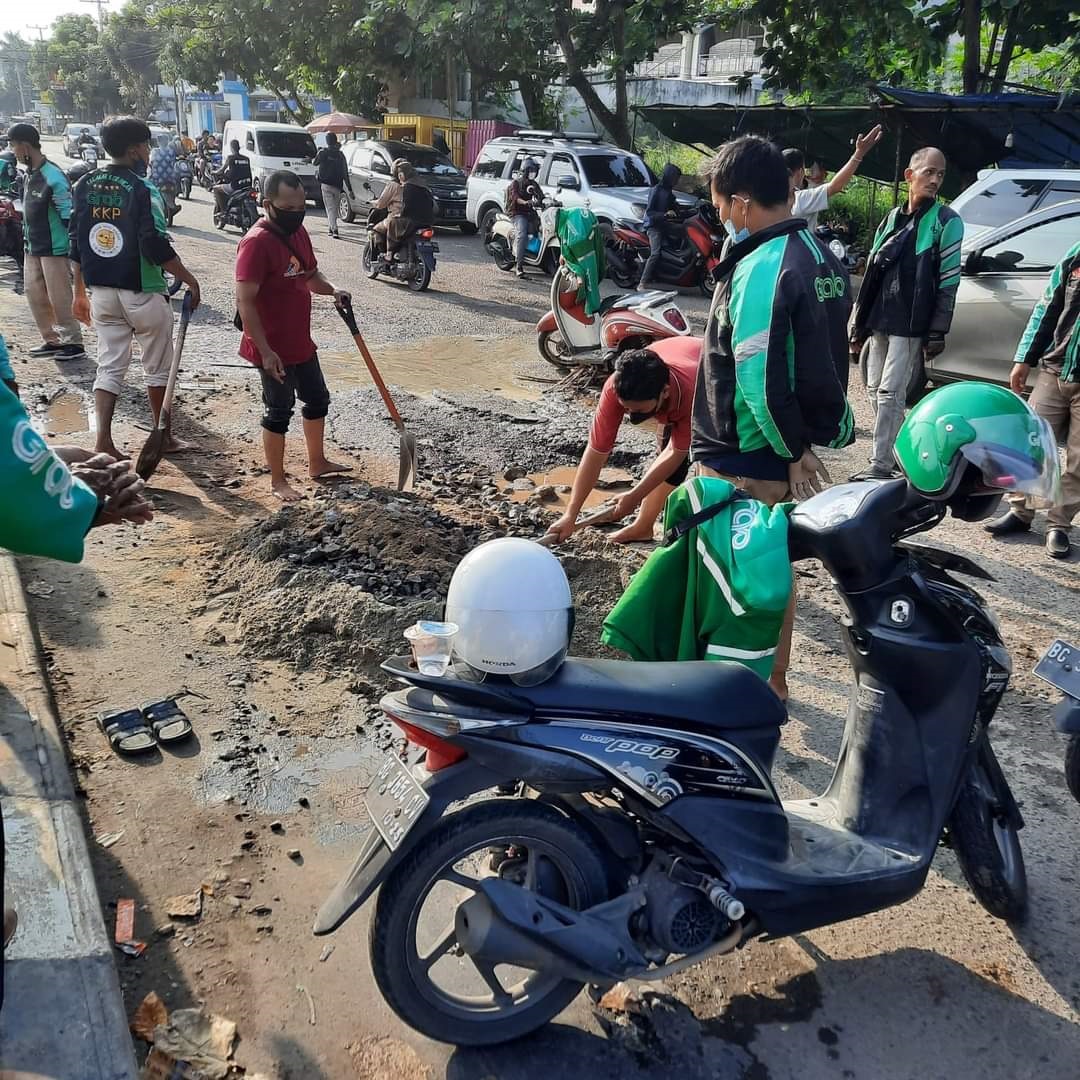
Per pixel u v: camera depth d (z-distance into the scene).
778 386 2.97
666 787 2.22
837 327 3.06
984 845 2.72
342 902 2.09
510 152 16.17
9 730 3.14
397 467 6.27
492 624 2.14
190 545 4.89
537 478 6.37
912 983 2.63
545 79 22.73
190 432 6.62
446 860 2.16
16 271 12.16
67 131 45.50
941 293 5.75
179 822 3.02
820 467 3.21
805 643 4.44
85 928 2.43
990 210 8.37
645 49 16.61
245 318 5.17
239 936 2.62
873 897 2.46
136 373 7.93
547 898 2.25
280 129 22.66
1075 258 5.17
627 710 2.22
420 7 17.00
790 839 2.56
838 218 15.83
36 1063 2.09
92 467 1.95
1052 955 2.74
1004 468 2.41
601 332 8.12
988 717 2.74
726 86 23.94
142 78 63.06
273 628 4.05
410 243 12.62
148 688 3.70
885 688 2.68
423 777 2.21
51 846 2.67
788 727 3.77
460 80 28.42
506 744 2.13
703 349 3.34
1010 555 5.52
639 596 2.68
